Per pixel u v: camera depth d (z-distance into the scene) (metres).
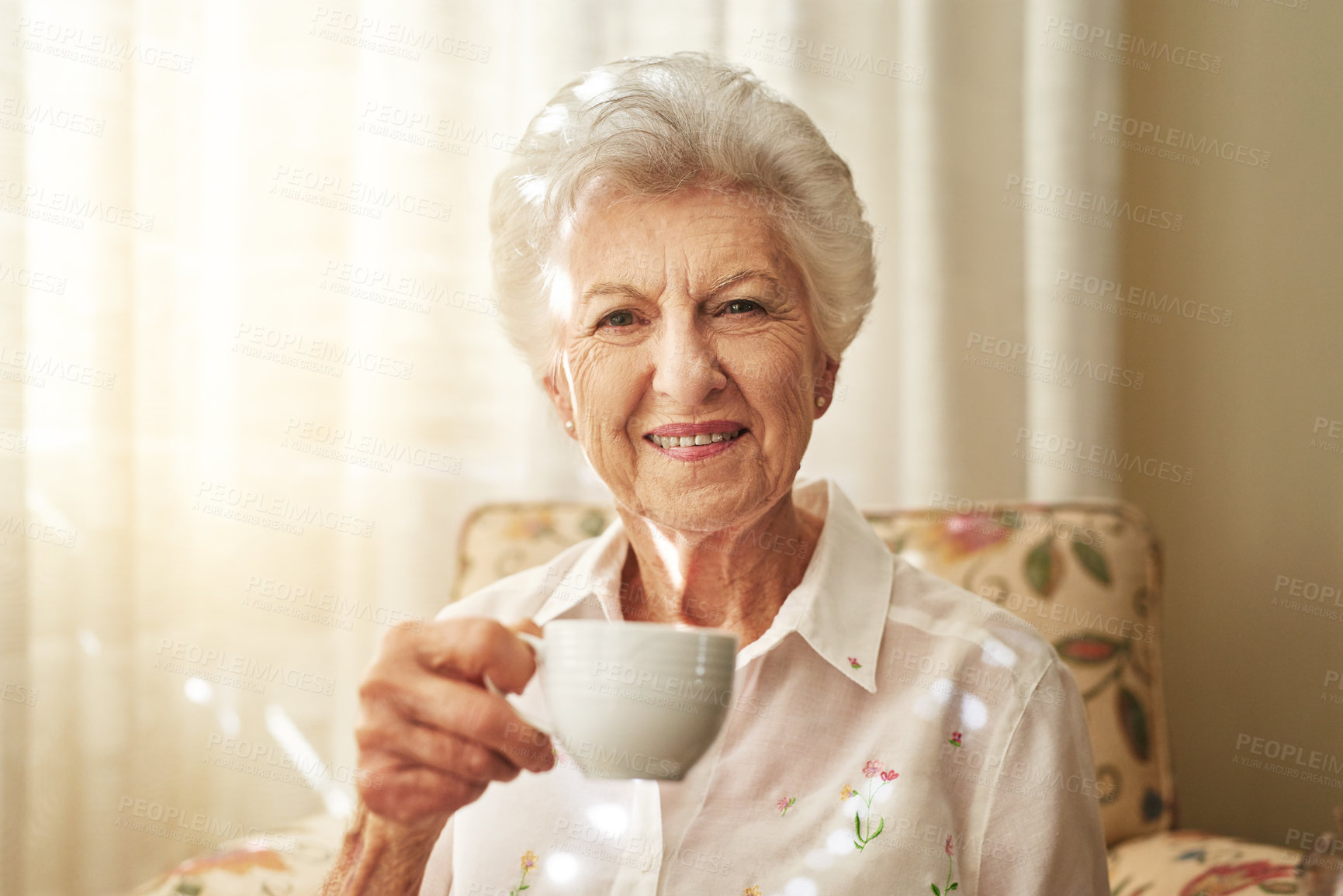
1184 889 1.01
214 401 1.70
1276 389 1.81
